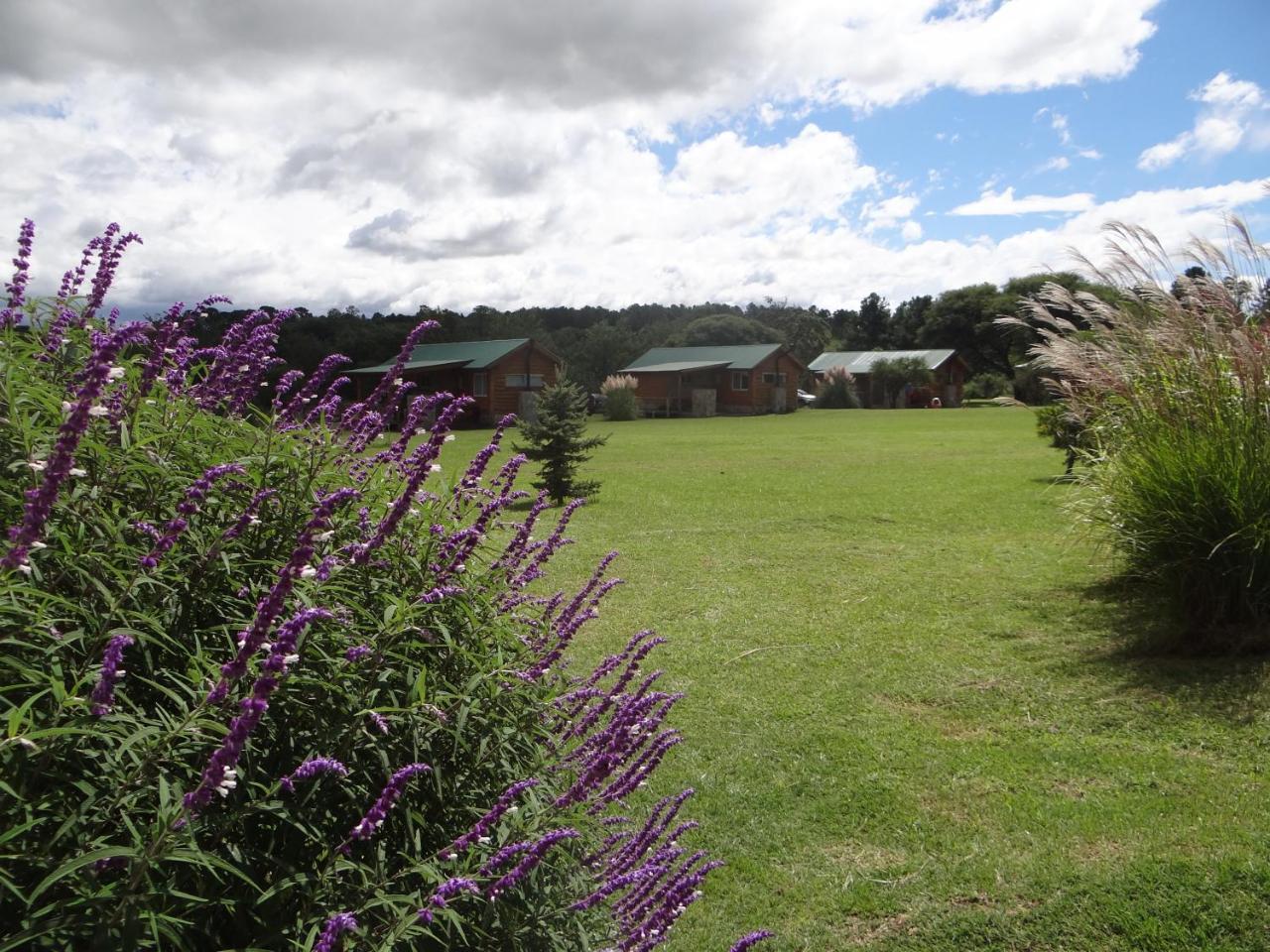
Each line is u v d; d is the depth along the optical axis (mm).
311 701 1680
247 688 1608
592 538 10914
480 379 43469
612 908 2270
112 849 1221
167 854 1241
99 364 1299
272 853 1594
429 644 1862
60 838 1350
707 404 50625
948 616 7250
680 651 6480
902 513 12641
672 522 12172
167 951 1385
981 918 3293
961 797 4215
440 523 2240
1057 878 3508
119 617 1547
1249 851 3584
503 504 2209
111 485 1807
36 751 1250
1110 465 6570
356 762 1668
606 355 63469
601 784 2422
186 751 1426
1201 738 4688
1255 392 5895
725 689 5691
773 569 9180
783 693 5613
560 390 14125
